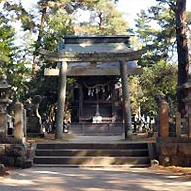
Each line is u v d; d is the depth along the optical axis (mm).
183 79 18172
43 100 26031
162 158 10945
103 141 14016
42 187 7000
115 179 8188
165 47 22000
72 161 11680
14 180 7977
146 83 28594
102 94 22234
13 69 19375
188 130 10984
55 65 25609
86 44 21766
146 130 24422
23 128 12000
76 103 22547
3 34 16469
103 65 20453
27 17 21250
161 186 7109
